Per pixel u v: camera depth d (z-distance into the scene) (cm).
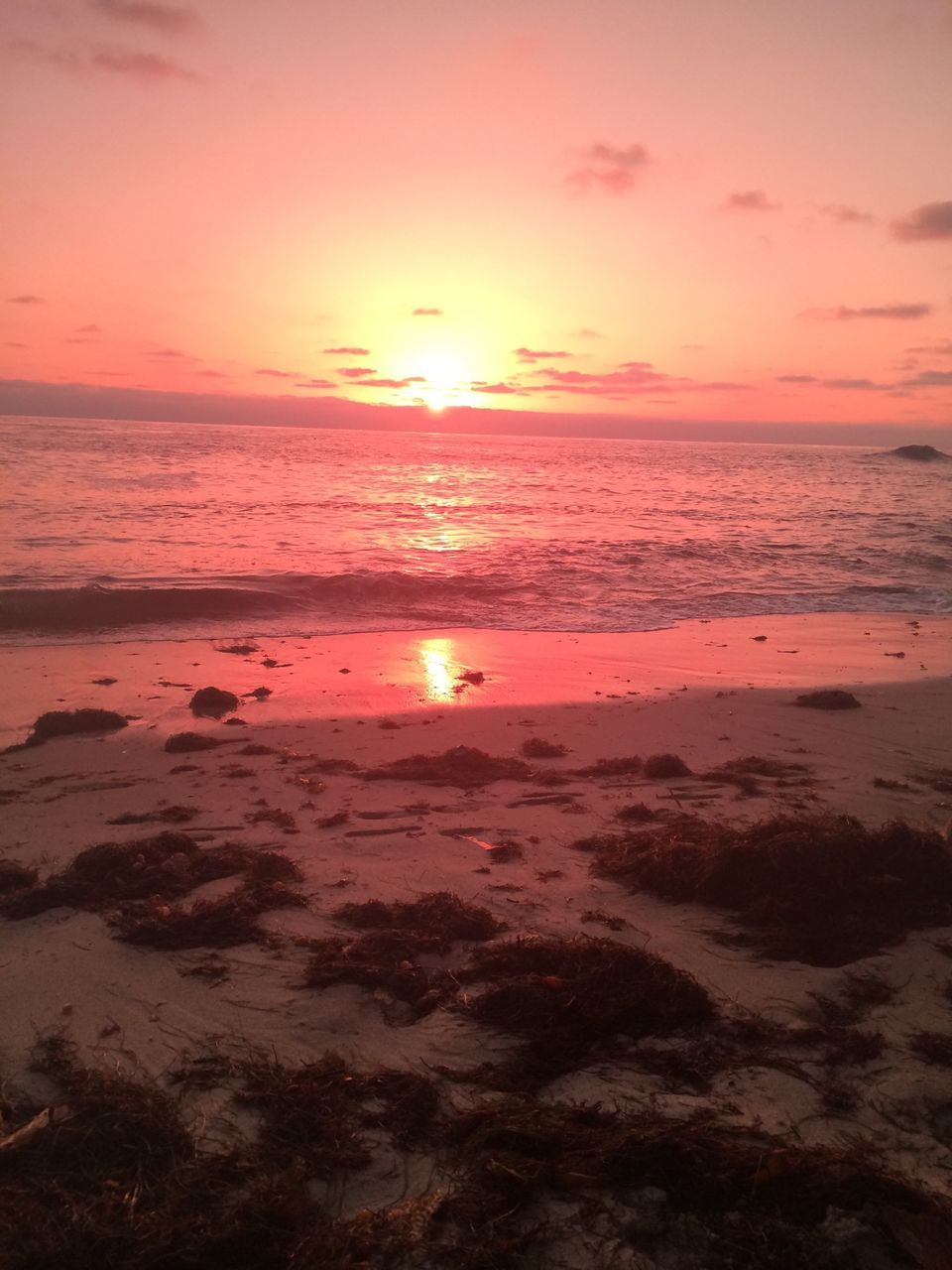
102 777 820
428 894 571
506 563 2133
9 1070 400
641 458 8350
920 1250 301
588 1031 435
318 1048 423
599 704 1106
